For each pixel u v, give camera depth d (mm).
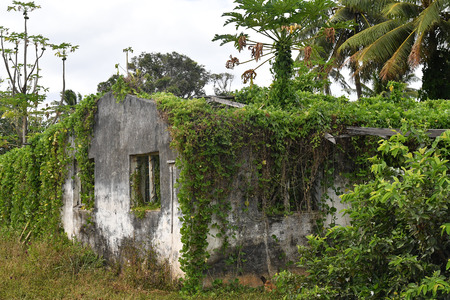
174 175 8008
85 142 10867
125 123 9469
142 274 8367
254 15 9328
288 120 8328
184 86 36250
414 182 4105
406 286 4289
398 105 11086
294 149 8484
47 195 12422
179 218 7508
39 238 12297
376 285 4496
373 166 4613
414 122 8641
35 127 21469
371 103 11531
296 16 9484
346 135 8406
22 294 7719
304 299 4734
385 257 4516
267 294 7512
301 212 8500
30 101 20625
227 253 7824
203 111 7812
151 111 8633
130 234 9094
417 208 4090
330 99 12312
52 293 7785
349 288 4715
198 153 7602
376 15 26188
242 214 7980
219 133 7645
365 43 22375
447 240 4258
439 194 3992
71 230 11453
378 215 4637
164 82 35469
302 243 8453
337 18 26109
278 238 8258
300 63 13625
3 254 11109
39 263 9523
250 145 8078
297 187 8547
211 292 7438
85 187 11031
